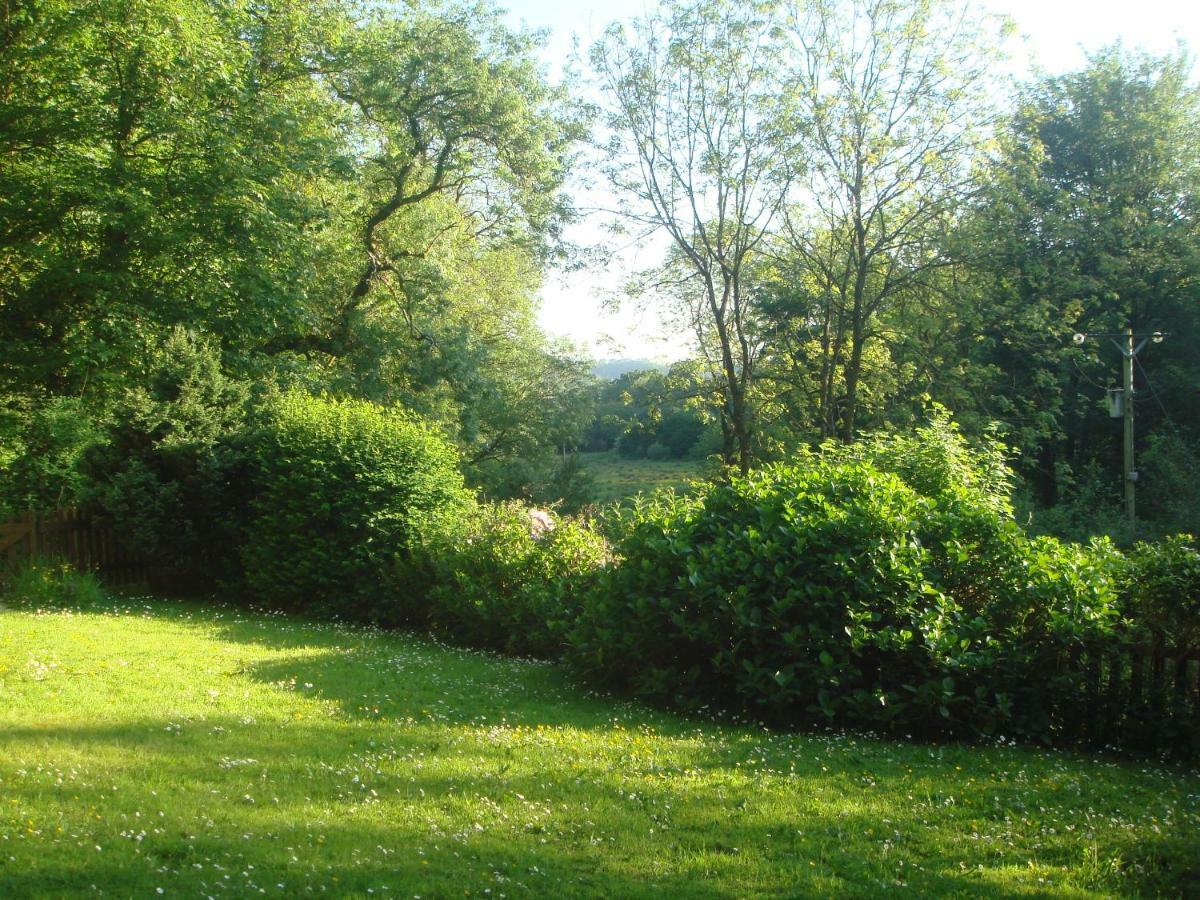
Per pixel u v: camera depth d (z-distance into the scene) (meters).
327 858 4.57
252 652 10.35
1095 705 8.29
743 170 28.36
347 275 25.81
